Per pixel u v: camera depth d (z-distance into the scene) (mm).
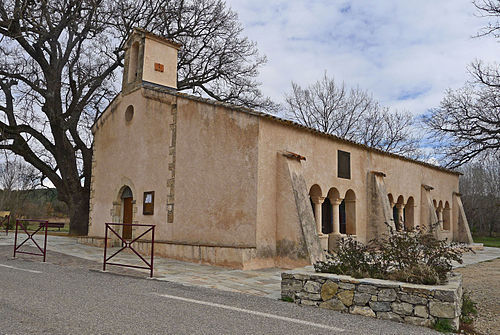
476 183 36594
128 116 15578
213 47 26484
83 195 21938
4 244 15562
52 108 20391
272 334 4625
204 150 12188
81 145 22328
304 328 4953
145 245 12906
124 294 6727
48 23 18719
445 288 5301
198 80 26688
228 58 26938
